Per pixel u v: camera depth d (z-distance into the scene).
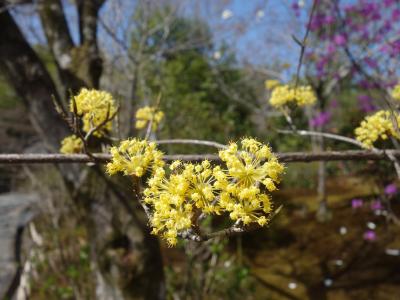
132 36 7.54
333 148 9.32
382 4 6.54
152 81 8.62
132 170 1.31
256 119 13.26
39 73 3.94
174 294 5.58
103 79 6.73
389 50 4.59
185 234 1.19
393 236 7.20
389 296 5.61
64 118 1.64
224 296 5.76
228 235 1.17
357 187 9.88
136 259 4.33
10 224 9.35
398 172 1.80
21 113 15.46
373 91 5.25
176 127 9.93
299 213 8.91
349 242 7.27
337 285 6.05
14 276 7.02
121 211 4.25
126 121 5.37
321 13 6.91
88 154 1.65
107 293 4.47
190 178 1.17
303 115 10.01
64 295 5.74
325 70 7.07
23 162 1.65
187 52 12.40
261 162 1.25
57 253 6.88
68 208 7.41
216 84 12.23
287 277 6.40
